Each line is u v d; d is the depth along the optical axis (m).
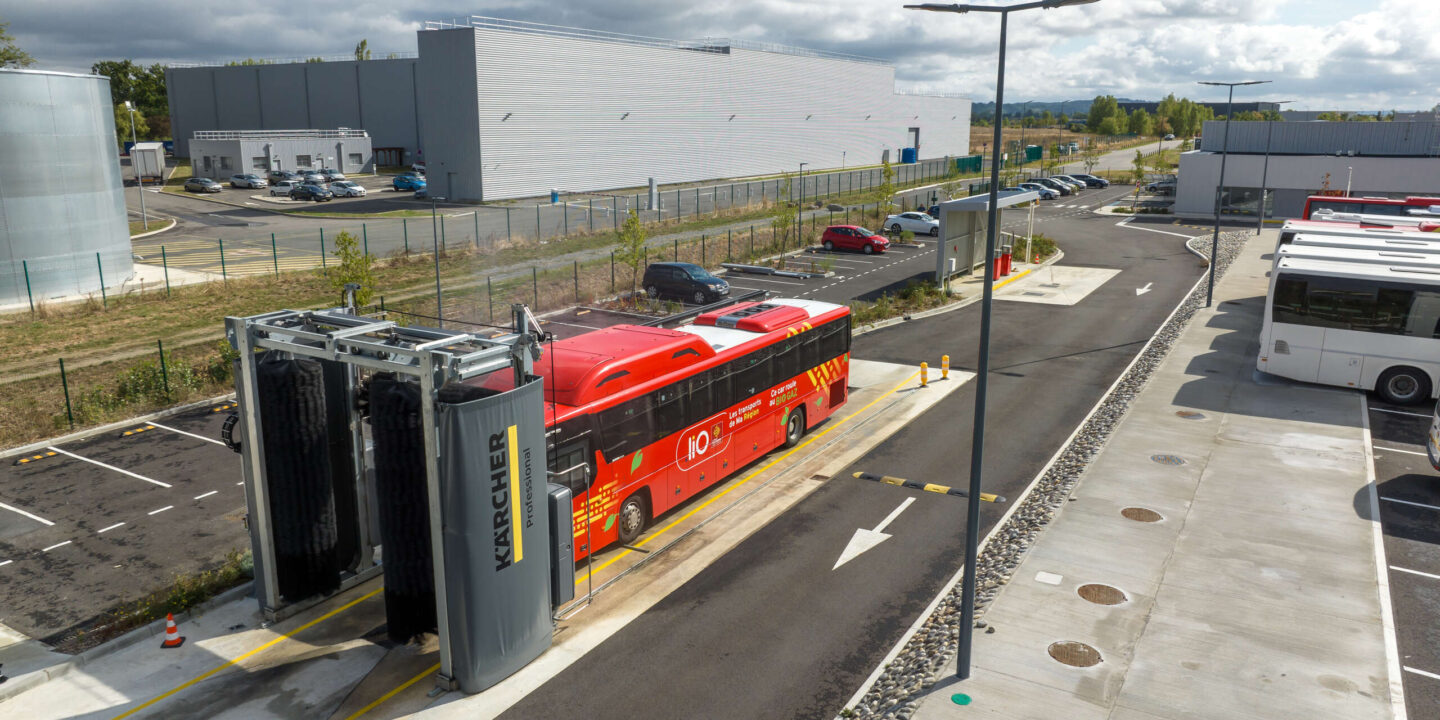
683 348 18.27
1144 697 11.65
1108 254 54.44
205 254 51.28
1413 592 14.57
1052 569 15.30
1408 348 24.58
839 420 24.72
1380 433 22.52
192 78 116.69
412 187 84.19
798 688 12.59
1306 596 14.27
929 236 61.03
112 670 13.20
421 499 13.12
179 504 19.25
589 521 15.76
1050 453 21.83
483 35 72.38
